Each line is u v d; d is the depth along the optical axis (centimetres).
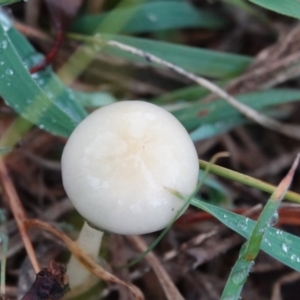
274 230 21
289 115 29
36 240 25
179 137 20
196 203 21
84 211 20
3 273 23
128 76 28
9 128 25
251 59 28
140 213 19
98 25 27
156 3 28
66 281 21
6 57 23
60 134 23
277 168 29
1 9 26
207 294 26
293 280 26
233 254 27
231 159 29
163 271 24
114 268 25
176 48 27
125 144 20
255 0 23
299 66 27
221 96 26
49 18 28
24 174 26
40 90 23
